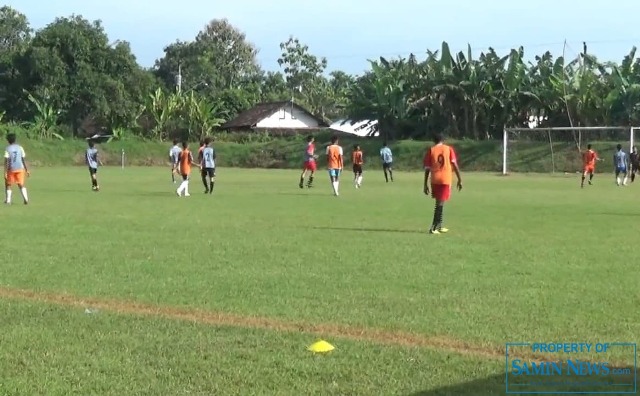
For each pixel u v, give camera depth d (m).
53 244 12.72
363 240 13.38
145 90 66.69
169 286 9.08
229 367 5.87
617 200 23.44
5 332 6.88
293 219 17.06
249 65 101.88
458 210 19.62
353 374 5.70
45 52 61.53
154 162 61.12
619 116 50.19
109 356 6.15
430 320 7.36
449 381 5.55
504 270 10.23
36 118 60.59
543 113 53.69
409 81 55.81
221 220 16.73
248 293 8.66
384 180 37.47
